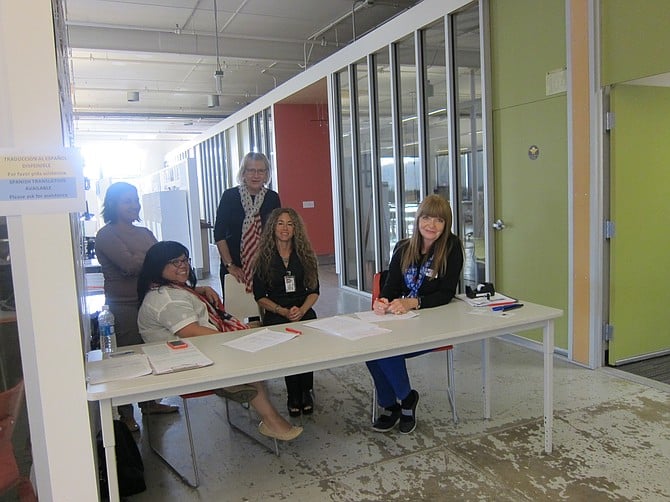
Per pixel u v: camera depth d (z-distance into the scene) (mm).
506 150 4262
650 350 3828
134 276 3066
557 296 3922
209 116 13352
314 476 2469
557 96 3771
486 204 4426
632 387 3322
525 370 3727
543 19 3828
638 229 3682
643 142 3633
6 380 2000
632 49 3285
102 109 12203
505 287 4391
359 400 3350
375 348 2121
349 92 6539
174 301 2543
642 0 3199
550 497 2201
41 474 1694
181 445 2842
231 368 1913
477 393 3348
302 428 2924
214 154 13000
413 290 2918
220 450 2770
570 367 3719
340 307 6039
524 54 4008
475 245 4652
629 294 3701
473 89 4520
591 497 2186
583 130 3576
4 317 1983
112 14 6500
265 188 3818
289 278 3152
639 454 2514
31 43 1562
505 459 2527
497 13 4223
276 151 9062
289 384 3117
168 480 2486
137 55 7906
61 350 1646
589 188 3570
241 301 3404
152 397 1788
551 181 3883
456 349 4238
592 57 3469
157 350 2156
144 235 3205
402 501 2230
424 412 3104
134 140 16562
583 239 3652
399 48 5527
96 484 1727
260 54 7801
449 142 4820
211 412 3283
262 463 2611
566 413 2990
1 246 1950
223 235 3736
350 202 6871
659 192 3736
